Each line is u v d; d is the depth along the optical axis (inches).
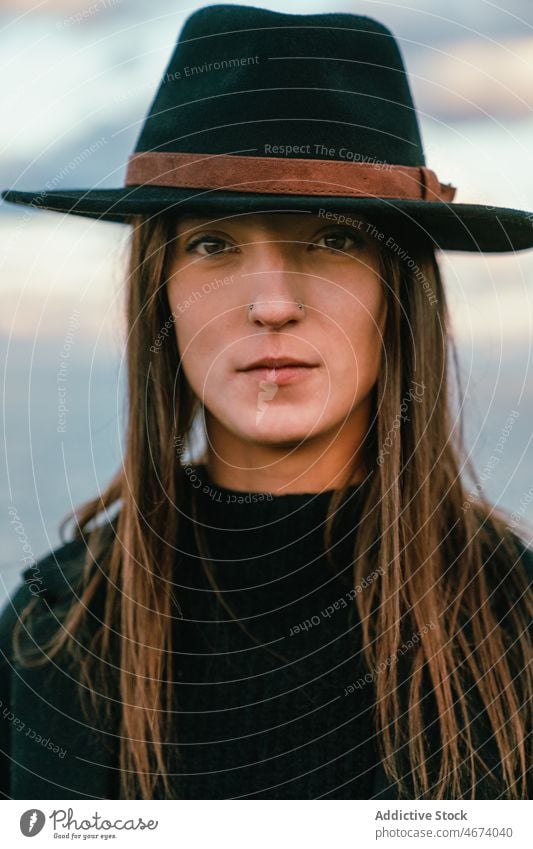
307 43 42.1
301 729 44.8
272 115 41.3
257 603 45.3
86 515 52.5
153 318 46.9
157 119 44.2
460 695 44.7
